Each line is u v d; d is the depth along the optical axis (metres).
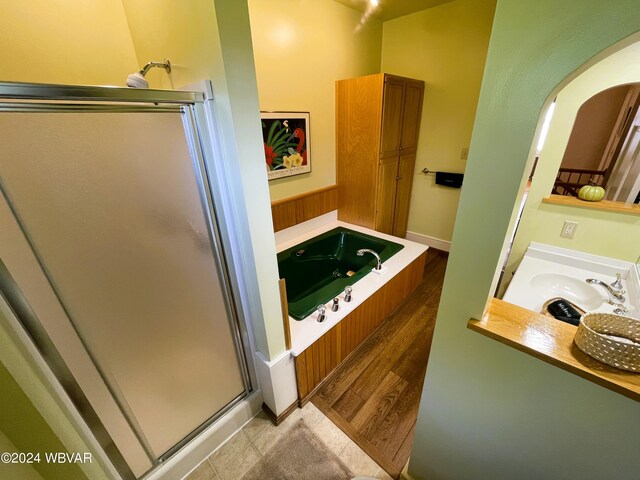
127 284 0.95
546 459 0.86
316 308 1.83
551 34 0.52
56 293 0.81
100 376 0.97
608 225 1.41
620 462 0.72
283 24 2.15
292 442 1.50
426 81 2.96
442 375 1.01
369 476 1.36
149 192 0.93
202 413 1.38
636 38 0.46
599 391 0.68
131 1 1.37
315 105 2.60
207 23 0.86
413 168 3.39
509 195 0.66
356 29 2.74
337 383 1.84
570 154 2.71
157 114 0.89
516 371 0.82
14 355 0.75
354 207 3.10
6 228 0.70
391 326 2.33
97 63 1.46
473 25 2.54
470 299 0.84
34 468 0.84
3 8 1.18
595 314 0.77
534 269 1.55
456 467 1.14
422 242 3.67
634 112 1.72
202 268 1.16
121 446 1.10
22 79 1.27
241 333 1.41
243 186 1.05
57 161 0.74
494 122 0.63
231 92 0.92
